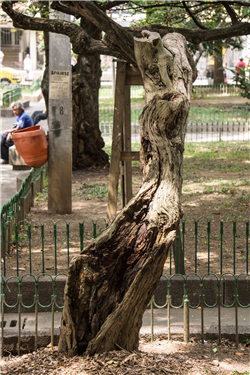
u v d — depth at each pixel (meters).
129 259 4.09
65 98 9.30
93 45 7.72
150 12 10.47
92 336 4.23
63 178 9.41
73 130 13.43
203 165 14.07
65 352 4.40
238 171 13.29
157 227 3.96
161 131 4.52
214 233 8.20
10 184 11.73
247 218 8.94
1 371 4.38
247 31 8.19
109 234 4.13
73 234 8.24
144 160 4.67
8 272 6.54
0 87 32.12
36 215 9.38
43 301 5.88
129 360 4.16
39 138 9.33
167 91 5.20
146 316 5.65
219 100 28.52
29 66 42.88
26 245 7.74
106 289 4.12
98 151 13.77
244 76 20.44
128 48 6.73
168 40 6.44
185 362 4.44
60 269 6.68
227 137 18.98
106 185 11.84
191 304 5.93
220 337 4.92
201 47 19.08
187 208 9.70
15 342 4.95
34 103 30.95
